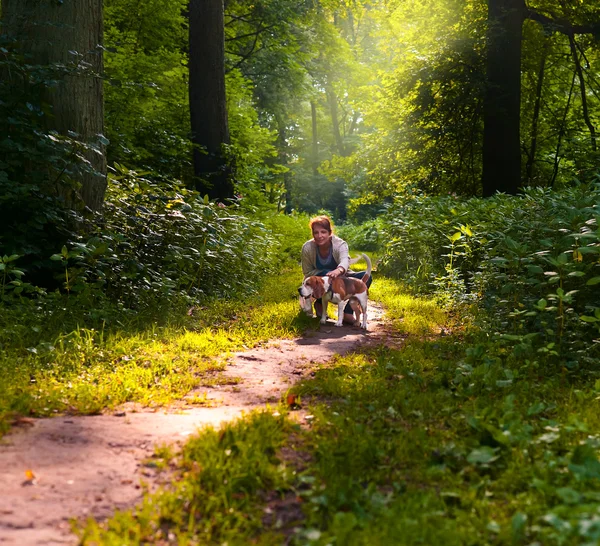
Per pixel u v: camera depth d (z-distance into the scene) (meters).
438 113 17.81
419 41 20.59
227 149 14.51
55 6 7.82
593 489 2.91
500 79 16.28
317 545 2.43
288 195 47.66
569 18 18.61
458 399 4.42
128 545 2.40
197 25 14.36
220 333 6.71
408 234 12.34
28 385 4.41
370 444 3.39
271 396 4.55
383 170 19.47
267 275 12.58
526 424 3.78
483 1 19.39
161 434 3.56
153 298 7.52
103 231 7.79
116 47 13.79
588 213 6.57
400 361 5.52
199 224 9.02
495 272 8.04
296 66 24.81
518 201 10.41
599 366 5.21
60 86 7.87
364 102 20.81
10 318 5.93
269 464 3.15
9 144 6.88
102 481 2.94
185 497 2.78
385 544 2.43
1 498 2.70
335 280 7.39
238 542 2.47
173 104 15.66
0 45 7.52
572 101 22.41
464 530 2.56
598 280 5.09
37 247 7.16
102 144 8.16
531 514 2.69
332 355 5.99
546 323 5.81
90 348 5.41
